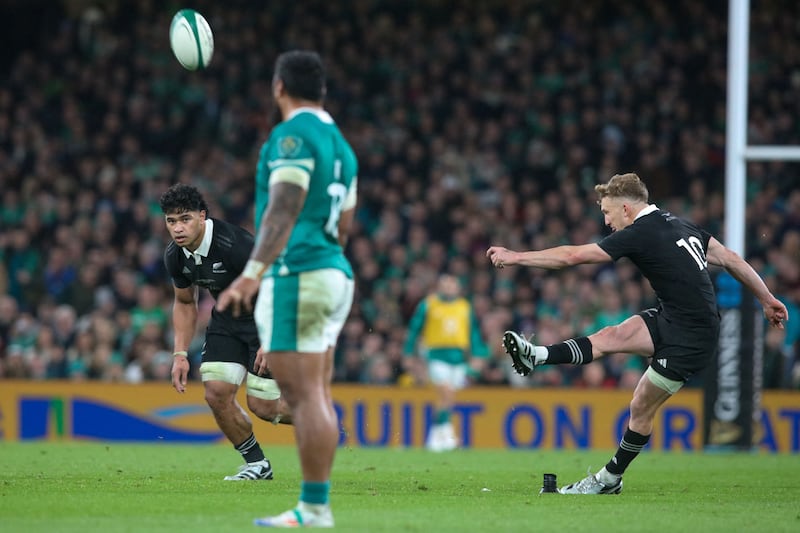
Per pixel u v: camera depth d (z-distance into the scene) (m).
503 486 26.91
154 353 57.38
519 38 83.06
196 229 25.20
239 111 78.50
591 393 54.19
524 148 76.19
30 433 54.44
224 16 82.81
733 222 47.56
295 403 17.53
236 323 25.98
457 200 71.56
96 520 18.47
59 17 84.88
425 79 80.38
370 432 54.47
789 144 75.12
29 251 68.88
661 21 81.94
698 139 75.56
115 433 54.59
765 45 78.44
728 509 21.67
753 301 46.16
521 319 61.22
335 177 17.75
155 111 78.56
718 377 46.34
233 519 18.59
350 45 82.06
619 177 25.41
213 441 54.72
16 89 80.06
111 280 66.25
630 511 21.06
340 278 17.66
